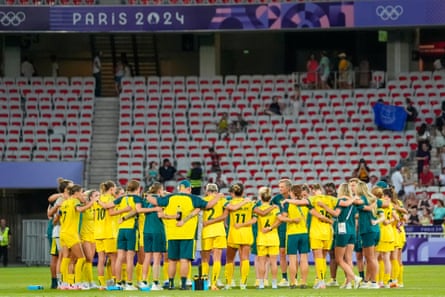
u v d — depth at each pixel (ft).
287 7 318.45
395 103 324.39
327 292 149.89
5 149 317.22
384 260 165.27
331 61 358.84
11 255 295.07
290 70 360.89
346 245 162.09
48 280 200.34
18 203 297.94
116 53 359.25
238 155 312.09
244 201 163.12
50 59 361.92
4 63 343.67
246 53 361.92
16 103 329.52
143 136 320.29
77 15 321.73
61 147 317.83
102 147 319.88
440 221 265.54
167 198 154.71
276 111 323.98
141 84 334.44
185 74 361.71
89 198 165.07
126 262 162.50
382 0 316.19
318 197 162.30
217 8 320.70
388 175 303.07
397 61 335.47
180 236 154.40
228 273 166.09
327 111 324.39
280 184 163.32
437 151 308.60
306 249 163.32
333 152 311.06
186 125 323.16
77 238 161.79
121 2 339.36
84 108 328.90
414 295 142.20
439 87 327.06
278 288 163.84
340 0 317.01
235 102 328.90
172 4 321.52
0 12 321.93
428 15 314.35
